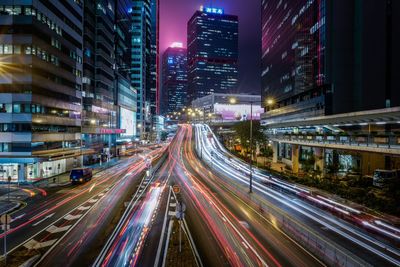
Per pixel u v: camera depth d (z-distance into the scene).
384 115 40.47
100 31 84.31
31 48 47.34
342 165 54.47
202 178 52.94
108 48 92.31
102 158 84.31
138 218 27.55
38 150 49.19
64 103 59.19
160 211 30.09
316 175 50.25
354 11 70.00
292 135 60.31
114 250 20.02
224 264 17.97
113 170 63.31
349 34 70.19
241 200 35.62
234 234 23.34
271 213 29.08
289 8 95.81
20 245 20.98
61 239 22.12
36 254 19.23
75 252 19.69
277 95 109.81
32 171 49.19
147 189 42.06
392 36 67.69
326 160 62.66
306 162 57.16
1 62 47.00
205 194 38.84
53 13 54.75
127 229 24.45
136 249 20.17
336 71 70.12
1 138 46.94
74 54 64.38
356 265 16.16
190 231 23.97
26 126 47.12
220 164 73.62
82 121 72.88
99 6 83.94
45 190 41.41
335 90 70.12
